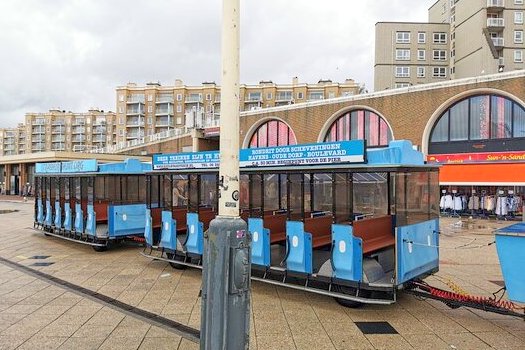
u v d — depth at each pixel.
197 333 5.80
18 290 8.08
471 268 9.93
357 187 7.88
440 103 26.53
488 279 8.84
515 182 24.00
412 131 27.61
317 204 8.48
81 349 5.25
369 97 29.58
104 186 12.67
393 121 28.41
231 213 3.58
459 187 26.27
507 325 6.19
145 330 5.92
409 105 27.75
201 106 104.50
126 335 5.73
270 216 8.29
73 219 13.55
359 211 7.94
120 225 12.41
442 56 70.56
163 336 5.69
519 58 59.69
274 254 8.34
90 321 6.30
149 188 10.62
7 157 54.72
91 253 12.20
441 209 25.83
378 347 5.39
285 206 8.88
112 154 49.66
